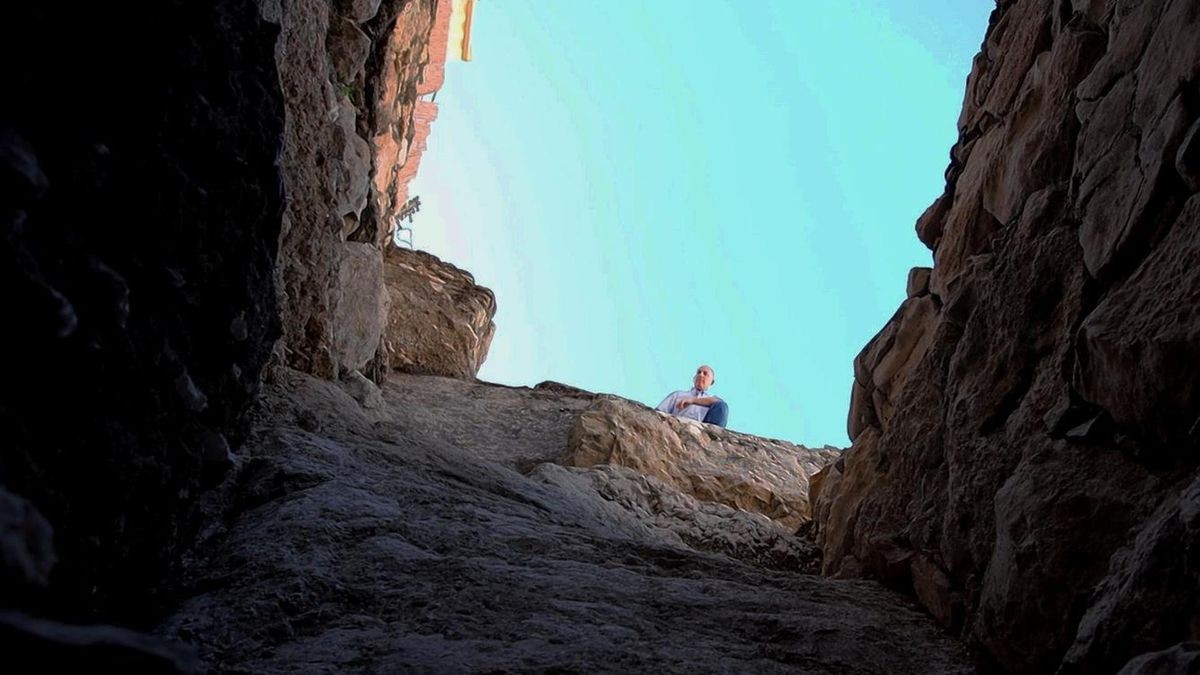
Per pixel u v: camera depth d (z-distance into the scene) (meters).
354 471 3.66
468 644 2.43
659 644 2.59
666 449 6.58
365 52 5.45
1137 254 2.73
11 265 1.37
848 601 3.44
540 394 7.57
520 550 3.25
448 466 4.23
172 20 1.89
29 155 1.37
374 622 2.55
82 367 1.66
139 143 1.84
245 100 2.29
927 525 3.55
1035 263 3.25
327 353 4.95
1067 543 2.58
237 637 2.43
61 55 1.58
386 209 7.93
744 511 5.72
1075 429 2.75
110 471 1.83
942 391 3.75
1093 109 3.17
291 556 2.84
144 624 2.37
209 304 2.26
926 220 4.71
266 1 3.94
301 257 4.80
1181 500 2.11
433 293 8.23
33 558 1.15
